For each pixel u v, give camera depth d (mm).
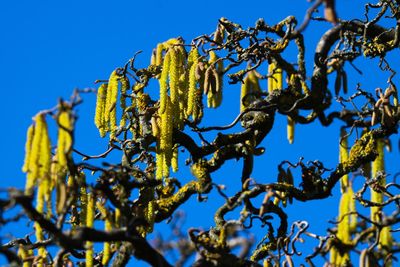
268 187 15219
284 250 15062
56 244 14125
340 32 16688
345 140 17078
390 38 17984
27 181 13914
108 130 17828
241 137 17734
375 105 16969
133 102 18203
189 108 17125
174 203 17703
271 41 17266
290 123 17000
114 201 14844
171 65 17156
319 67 16859
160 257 14352
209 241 14867
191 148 17703
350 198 14188
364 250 13883
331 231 14180
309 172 17109
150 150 17578
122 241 14672
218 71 17203
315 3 13734
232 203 16578
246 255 14211
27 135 14023
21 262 15344
